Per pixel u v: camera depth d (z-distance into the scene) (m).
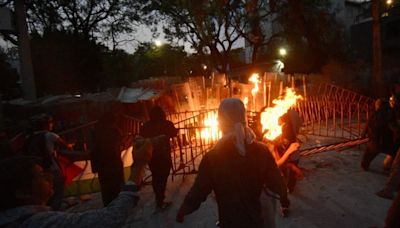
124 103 12.00
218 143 2.28
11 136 7.83
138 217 5.19
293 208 5.04
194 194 2.31
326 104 11.12
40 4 19.67
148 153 1.68
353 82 16.84
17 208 1.41
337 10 28.00
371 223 4.41
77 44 22.39
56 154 4.84
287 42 25.59
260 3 21.45
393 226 2.41
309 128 11.94
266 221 2.72
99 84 26.03
